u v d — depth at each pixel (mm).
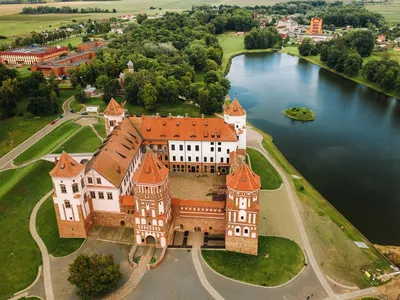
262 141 162500
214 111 195000
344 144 164500
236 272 89812
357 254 96875
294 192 122875
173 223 102625
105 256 85938
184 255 94938
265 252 95875
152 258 93625
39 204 114125
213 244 98938
